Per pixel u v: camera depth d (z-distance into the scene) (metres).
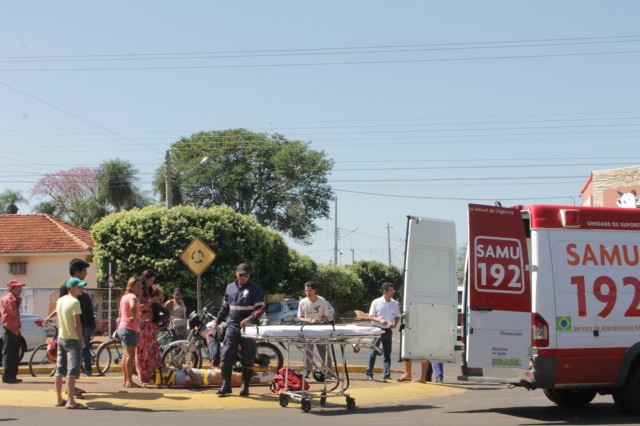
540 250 11.03
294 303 43.41
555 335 10.84
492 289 10.88
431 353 13.22
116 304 39.12
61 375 11.59
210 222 39.47
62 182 60.31
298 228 66.56
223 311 12.53
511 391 14.74
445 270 13.45
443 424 10.31
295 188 66.94
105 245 38.19
